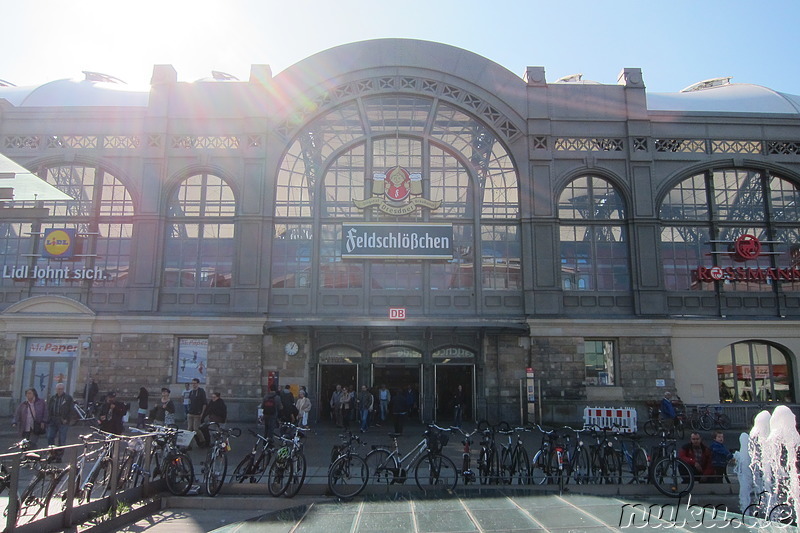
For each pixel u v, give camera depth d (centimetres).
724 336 2997
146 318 2883
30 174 1705
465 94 3161
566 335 2939
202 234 3034
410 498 934
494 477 1494
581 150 3134
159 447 1458
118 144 3084
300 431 1614
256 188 3027
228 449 1459
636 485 1453
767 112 3319
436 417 2917
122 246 3031
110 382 2869
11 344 2911
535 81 3184
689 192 3153
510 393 2898
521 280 3014
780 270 3056
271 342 2916
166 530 1162
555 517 815
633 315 2986
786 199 3172
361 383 2912
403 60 3170
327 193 3084
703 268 3044
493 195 3095
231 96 3120
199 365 2903
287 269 3003
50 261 3017
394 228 3011
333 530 775
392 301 2988
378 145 3127
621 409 2555
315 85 3142
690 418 2803
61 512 1053
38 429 1795
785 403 2980
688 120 3156
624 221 3089
